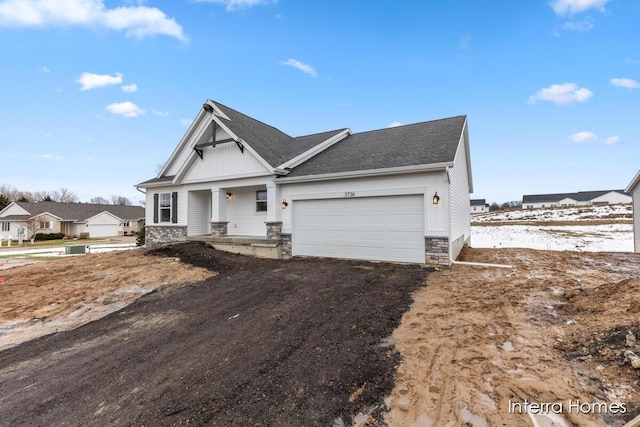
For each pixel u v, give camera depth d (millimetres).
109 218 44656
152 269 10125
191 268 10070
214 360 4043
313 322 5059
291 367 3703
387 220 9734
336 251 10609
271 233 11734
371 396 3096
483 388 3121
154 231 15805
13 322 6492
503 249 14758
